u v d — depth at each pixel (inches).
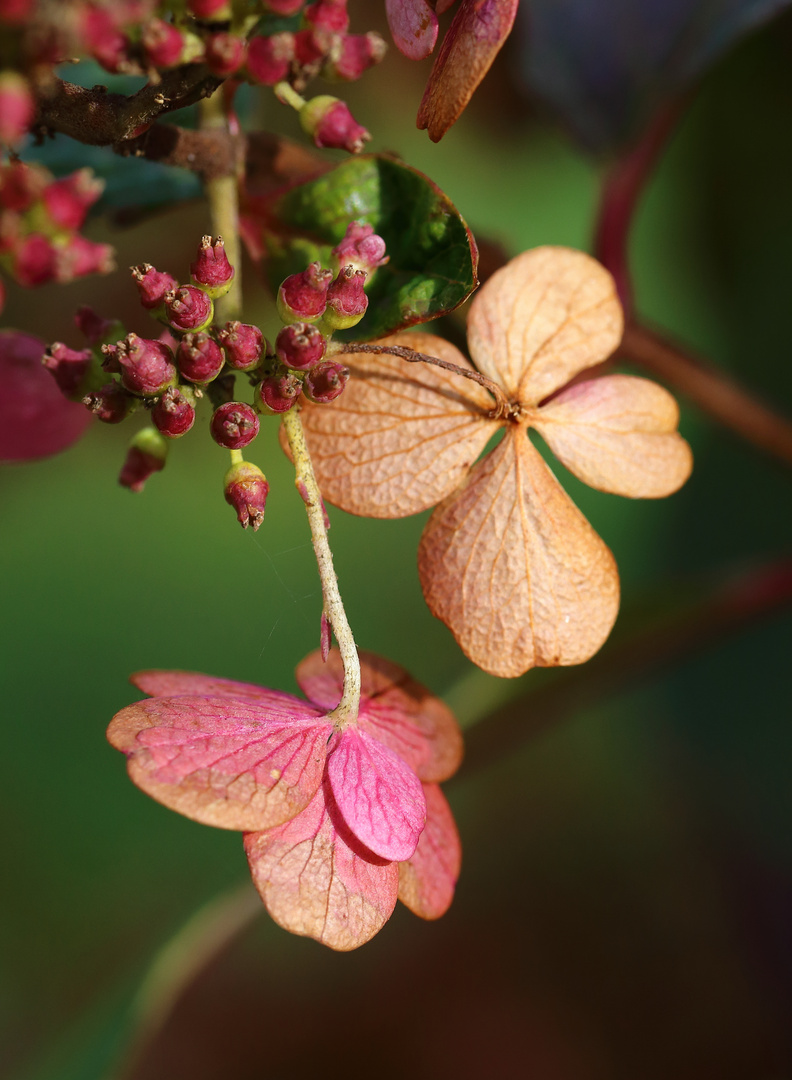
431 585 8.7
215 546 18.3
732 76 16.3
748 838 16.9
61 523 18.3
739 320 16.6
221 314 8.7
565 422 8.8
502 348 8.8
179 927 11.3
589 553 8.7
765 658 16.1
